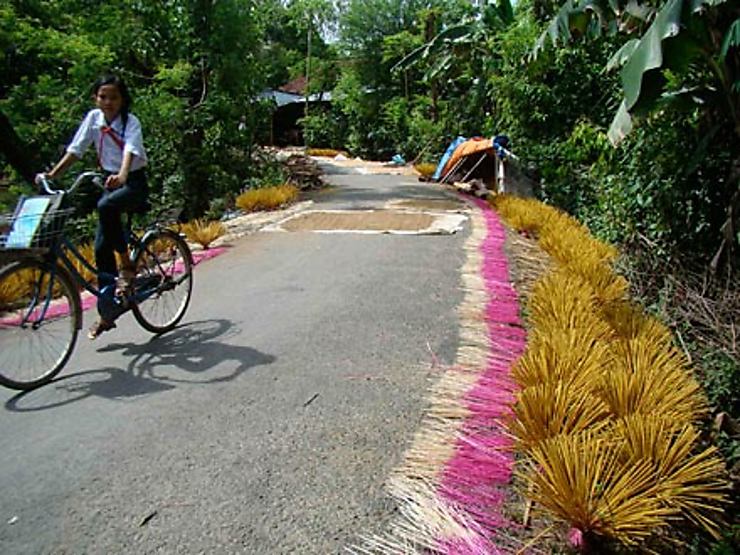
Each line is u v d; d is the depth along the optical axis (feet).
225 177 38.78
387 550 6.33
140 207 11.73
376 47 85.71
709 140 16.46
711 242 17.93
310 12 90.43
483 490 7.30
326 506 7.03
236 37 38.09
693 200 18.04
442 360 11.16
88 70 31.37
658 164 18.83
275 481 7.50
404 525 6.70
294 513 6.91
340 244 21.68
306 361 11.14
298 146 102.47
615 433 7.35
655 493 6.43
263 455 8.05
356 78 87.25
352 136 89.20
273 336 12.43
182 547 6.40
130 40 35.24
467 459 7.85
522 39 33.37
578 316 11.69
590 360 9.08
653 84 15.25
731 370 12.71
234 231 24.44
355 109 87.61
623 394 8.41
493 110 48.11
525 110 34.32
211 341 12.17
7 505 7.07
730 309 15.29
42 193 11.01
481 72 46.85
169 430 8.71
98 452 8.14
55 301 11.08
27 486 7.43
